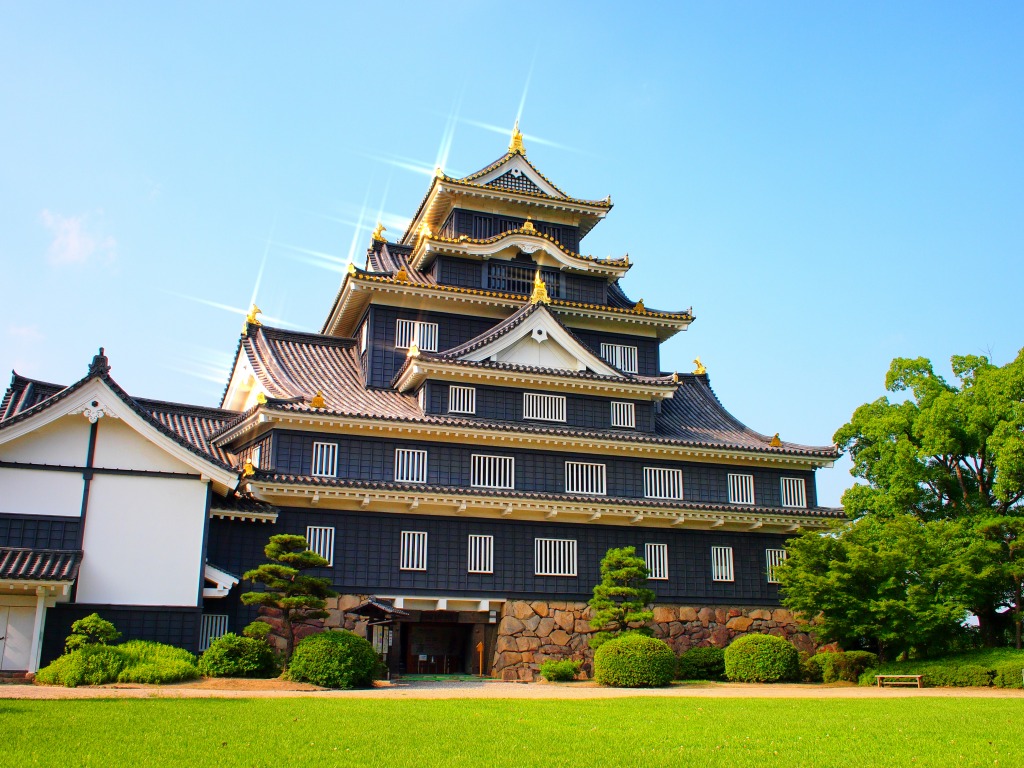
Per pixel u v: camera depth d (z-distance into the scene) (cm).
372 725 1927
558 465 4309
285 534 3381
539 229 5316
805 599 3981
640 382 4534
